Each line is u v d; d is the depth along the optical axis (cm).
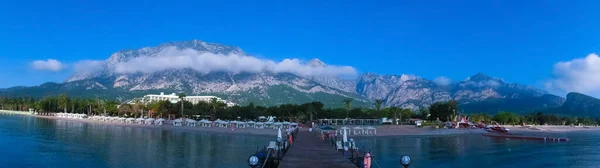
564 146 9431
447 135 13588
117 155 5844
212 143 8262
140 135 9950
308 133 9800
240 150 6975
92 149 6450
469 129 15750
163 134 10631
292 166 3672
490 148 8744
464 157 6938
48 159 5244
